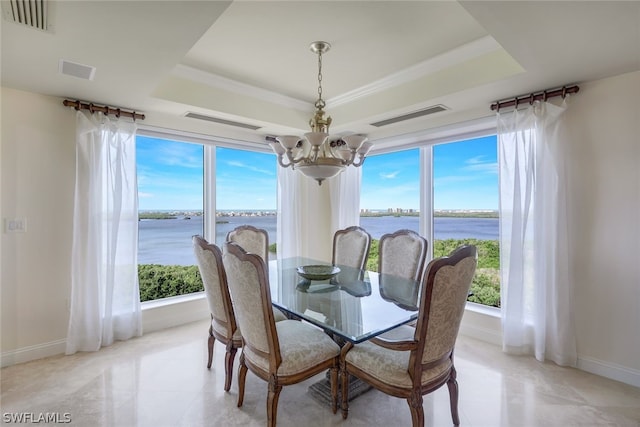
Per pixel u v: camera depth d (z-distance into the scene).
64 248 2.67
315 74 2.99
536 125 2.52
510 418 1.86
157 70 2.12
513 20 1.57
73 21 1.55
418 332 1.52
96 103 2.79
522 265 2.61
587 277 2.38
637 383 2.17
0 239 2.41
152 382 2.23
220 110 3.11
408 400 1.58
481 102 2.83
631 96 2.18
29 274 2.52
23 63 2.00
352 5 1.94
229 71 2.93
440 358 1.64
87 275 2.68
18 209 2.47
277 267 3.22
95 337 2.70
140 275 3.38
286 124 3.64
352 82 3.18
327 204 4.62
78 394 2.08
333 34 2.28
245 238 3.33
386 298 2.24
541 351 2.52
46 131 2.57
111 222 2.83
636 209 2.18
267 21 2.11
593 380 2.26
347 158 2.22
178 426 1.78
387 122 3.48
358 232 3.25
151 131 3.23
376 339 1.63
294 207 4.27
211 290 2.19
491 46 2.36
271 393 1.69
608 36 1.71
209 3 1.44
